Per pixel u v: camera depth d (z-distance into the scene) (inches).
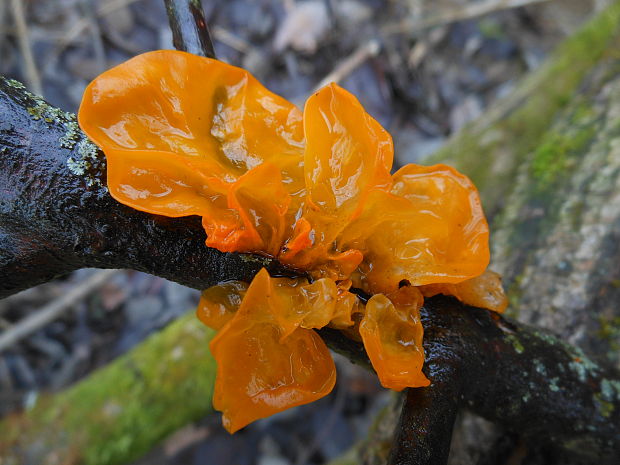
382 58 10.4
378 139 3.0
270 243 3.0
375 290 3.1
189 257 3.0
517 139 7.6
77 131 2.9
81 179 2.8
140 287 8.8
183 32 3.8
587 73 7.8
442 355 3.0
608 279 5.6
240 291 3.0
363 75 10.2
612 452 3.8
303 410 8.3
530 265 6.0
